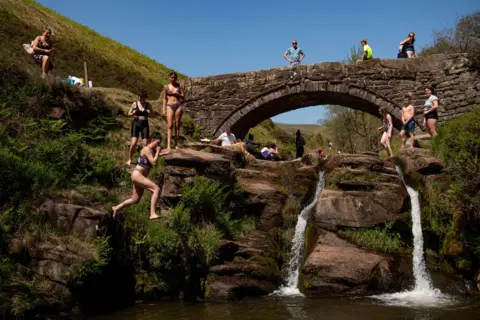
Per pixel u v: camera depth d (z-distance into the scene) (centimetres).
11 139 878
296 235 1002
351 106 2003
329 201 995
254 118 2080
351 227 959
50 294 627
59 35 2770
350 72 1762
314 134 3112
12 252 659
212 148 1234
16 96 1013
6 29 2256
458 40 2264
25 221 698
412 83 1688
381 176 1033
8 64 1049
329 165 1134
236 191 1023
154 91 3005
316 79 1803
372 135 2867
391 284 814
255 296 812
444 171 987
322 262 831
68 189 816
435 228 929
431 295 792
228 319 645
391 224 944
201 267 820
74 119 1147
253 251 903
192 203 906
